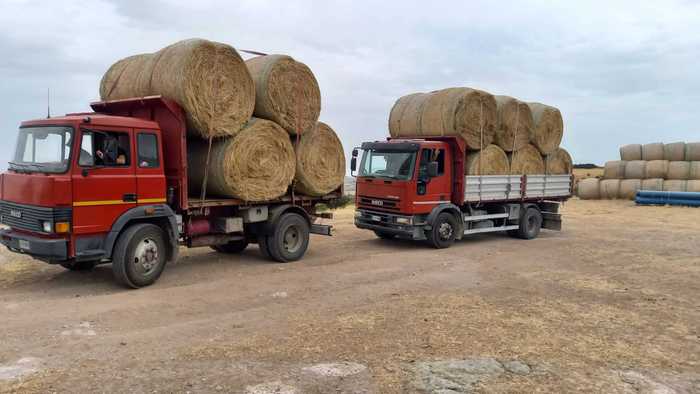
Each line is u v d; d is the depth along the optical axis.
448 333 6.12
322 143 10.80
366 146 13.27
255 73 9.81
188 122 8.58
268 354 5.36
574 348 5.73
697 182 24.12
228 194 9.27
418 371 4.94
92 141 7.57
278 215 10.32
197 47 8.40
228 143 9.05
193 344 5.65
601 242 13.93
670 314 7.20
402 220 12.14
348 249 12.27
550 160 15.52
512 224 14.47
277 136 9.73
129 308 6.98
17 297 7.45
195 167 9.41
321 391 4.48
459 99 12.59
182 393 4.39
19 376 4.71
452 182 12.88
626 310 7.37
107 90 9.60
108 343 5.64
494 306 7.39
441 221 12.48
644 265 10.72
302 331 6.14
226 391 4.45
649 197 24.12
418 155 12.02
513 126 14.01
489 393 4.49
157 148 8.32
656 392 4.62
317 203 11.38
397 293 8.09
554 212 15.29
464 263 10.70
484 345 5.73
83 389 4.45
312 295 7.90
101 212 7.62
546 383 4.75
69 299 7.37
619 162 26.92
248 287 8.30
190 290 8.03
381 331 6.17
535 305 7.50
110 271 9.19
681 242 13.93
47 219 7.20
